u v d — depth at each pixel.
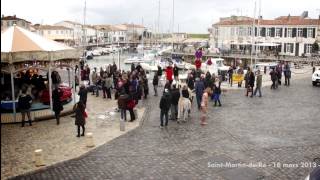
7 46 21.31
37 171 13.52
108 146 16.45
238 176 12.83
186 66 58.38
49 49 22.61
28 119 20.53
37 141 17.22
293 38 76.69
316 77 35.56
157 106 25.67
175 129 19.23
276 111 23.66
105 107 25.33
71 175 13.16
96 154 15.41
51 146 16.45
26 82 25.84
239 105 25.70
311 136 17.75
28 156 15.11
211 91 27.39
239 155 15.02
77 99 26.62
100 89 32.19
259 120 21.14
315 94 30.59
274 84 33.78
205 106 20.09
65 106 24.27
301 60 65.69
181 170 13.48
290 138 17.42
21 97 19.70
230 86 35.22
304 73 50.03
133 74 27.36
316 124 20.16
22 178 12.89
